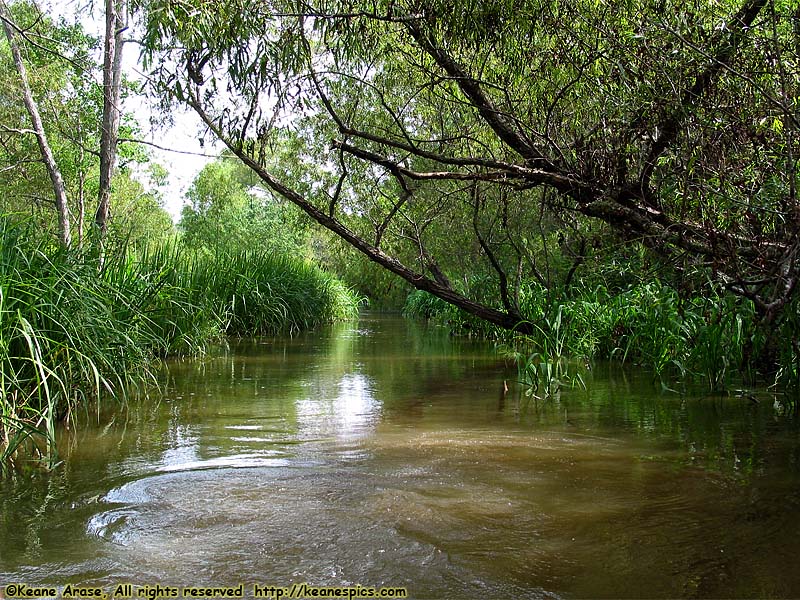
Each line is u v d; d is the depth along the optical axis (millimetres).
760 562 2393
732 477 3400
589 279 9570
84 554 2459
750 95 4793
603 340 8531
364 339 12148
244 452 3922
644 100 5254
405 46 7285
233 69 5465
